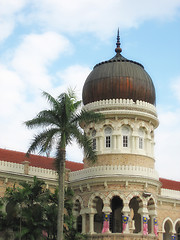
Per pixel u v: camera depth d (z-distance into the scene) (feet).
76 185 181.27
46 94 129.80
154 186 176.76
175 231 208.23
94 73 194.70
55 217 134.92
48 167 197.16
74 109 130.82
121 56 203.51
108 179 170.30
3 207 145.18
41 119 128.26
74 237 143.95
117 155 181.88
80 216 187.73
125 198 168.55
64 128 128.26
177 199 211.00
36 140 129.29
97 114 132.57
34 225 130.82
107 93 188.24
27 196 134.82
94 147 188.85
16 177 172.76
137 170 172.14
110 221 185.78
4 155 191.11
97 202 193.06
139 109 187.01
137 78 189.88
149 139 189.47
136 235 165.37
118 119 185.98
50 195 142.31
